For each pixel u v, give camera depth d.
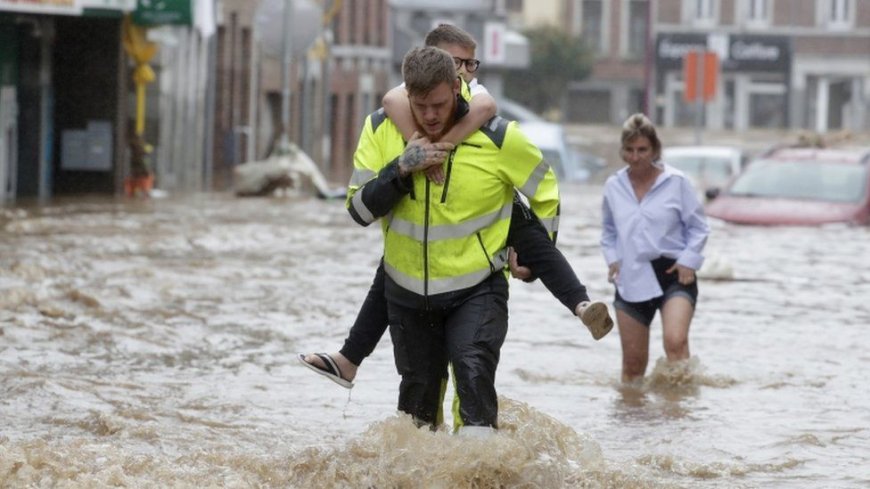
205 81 116.19
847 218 67.56
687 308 31.11
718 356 35.34
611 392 30.84
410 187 20.39
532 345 36.69
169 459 23.03
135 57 89.75
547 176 20.48
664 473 23.38
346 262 53.44
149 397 28.47
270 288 45.59
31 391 28.23
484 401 20.34
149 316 39.00
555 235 20.73
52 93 89.62
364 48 174.12
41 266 47.25
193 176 113.44
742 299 46.06
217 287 45.31
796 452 25.00
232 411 27.50
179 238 59.81
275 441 24.86
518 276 20.69
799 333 39.34
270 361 33.16
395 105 20.61
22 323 36.41
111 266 48.97
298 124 145.75
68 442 23.89
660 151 31.05
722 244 61.31
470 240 20.47
